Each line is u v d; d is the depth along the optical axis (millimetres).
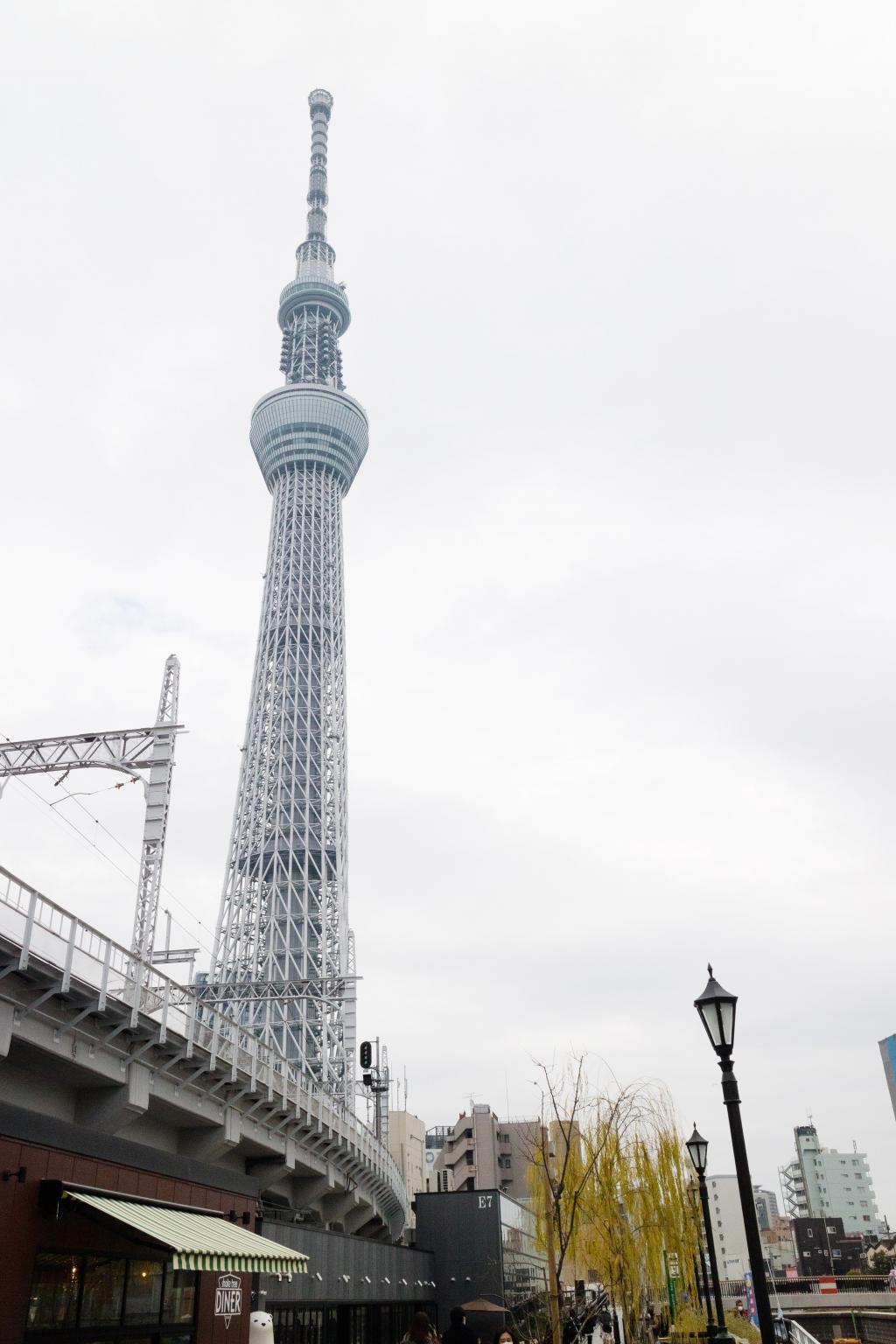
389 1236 84625
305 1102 40719
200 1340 25531
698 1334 39188
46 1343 19688
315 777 190750
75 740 44469
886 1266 149250
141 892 41125
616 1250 38969
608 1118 40719
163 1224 21969
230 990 70750
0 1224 18641
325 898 172750
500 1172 141500
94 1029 26297
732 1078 18594
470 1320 62406
